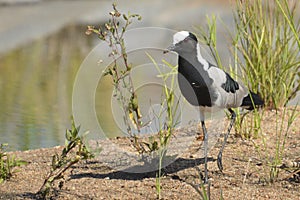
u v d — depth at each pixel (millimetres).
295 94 15359
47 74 21766
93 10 35469
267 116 14453
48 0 38125
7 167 11391
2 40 27484
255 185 10617
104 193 10320
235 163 11703
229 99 11453
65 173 11375
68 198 10133
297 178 10766
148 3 35156
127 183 10781
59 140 14273
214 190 10406
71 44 27156
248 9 14320
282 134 13336
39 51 25703
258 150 12062
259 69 14469
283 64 14508
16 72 22062
